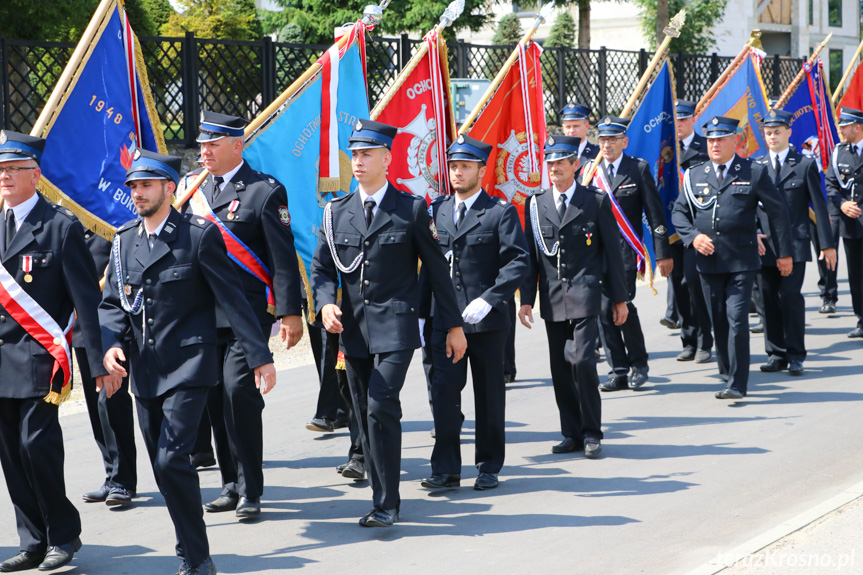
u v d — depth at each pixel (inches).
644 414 431.8
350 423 352.2
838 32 1870.1
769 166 520.4
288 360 569.3
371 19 391.2
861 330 572.4
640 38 1520.7
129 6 811.4
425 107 407.2
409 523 306.5
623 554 273.1
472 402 462.3
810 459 356.2
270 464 377.1
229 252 321.7
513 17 1411.2
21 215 271.0
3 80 639.8
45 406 268.2
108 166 349.1
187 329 266.5
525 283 383.6
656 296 738.2
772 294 499.8
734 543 278.5
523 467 364.2
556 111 952.9
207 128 324.8
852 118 573.3
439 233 350.6
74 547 277.1
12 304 265.3
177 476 256.2
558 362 381.7
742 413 425.4
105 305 276.4
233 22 1034.7
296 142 379.2
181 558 272.1
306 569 270.5
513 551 278.8
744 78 603.5
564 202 378.3
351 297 304.2
